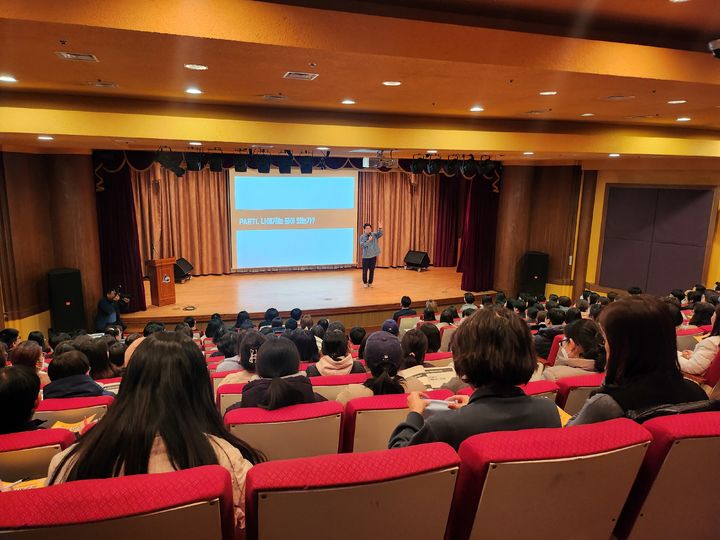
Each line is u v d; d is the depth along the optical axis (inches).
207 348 251.6
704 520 52.9
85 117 208.2
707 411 53.1
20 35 110.0
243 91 189.2
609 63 140.5
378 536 43.6
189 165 363.6
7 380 73.4
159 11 106.7
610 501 49.1
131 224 378.3
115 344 176.9
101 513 36.0
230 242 510.9
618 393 56.2
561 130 277.1
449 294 451.8
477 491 44.9
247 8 111.7
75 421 97.7
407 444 53.8
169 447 43.9
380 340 115.4
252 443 77.4
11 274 313.7
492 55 130.6
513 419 50.6
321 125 242.8
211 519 38.8
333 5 118.0
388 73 148.7
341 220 543.2
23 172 321.7
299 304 403.9
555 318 213.5
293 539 41.9
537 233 458.0
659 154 296.7
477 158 397.7
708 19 131.0
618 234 418.9
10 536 34.9
